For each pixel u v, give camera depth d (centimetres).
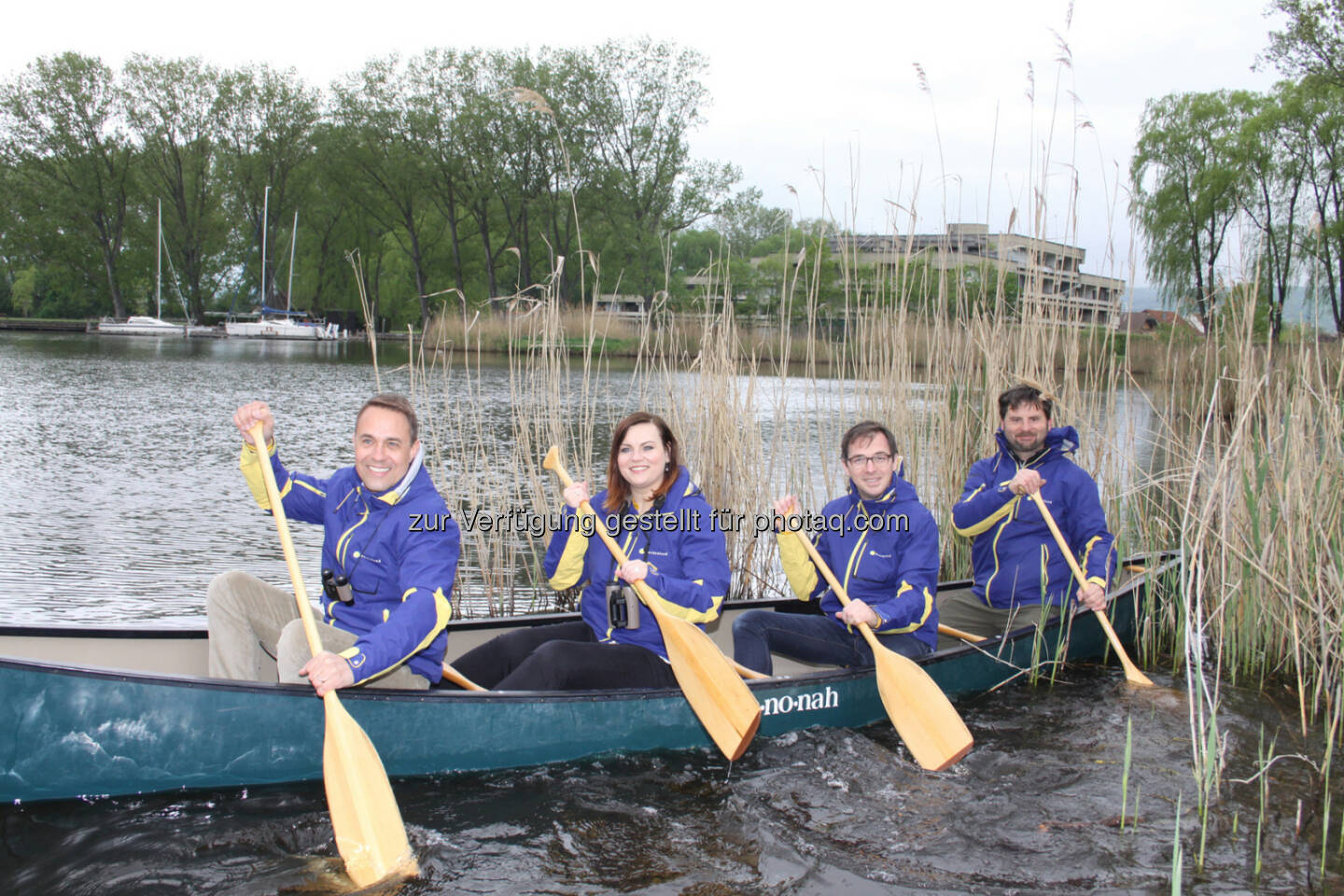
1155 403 657
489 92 2977
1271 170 1839
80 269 3900
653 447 345
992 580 456
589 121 2967
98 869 249
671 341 562
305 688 288
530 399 562
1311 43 1780
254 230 3900
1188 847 276
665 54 2945
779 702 348
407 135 3148
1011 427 440
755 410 545
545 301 538
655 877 254
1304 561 415
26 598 488
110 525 650
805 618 391
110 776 272
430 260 4019
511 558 521
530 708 313
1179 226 1961
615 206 2988
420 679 317
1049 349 555
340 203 3791
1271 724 376
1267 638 431
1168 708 389
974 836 280
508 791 301
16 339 3020
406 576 302
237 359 2394
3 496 726
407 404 310
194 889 244
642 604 347
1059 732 363
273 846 264
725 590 354
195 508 714
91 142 3603
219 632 308
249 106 3716
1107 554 430
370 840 254
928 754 331
